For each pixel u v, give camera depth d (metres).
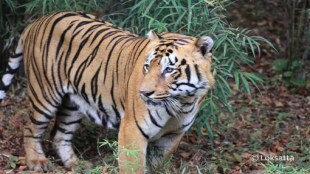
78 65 10.23
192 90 8.87
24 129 11.05
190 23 10.40
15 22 13.88
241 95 14.95
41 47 10.57
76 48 10.27
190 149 11.76
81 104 10.48
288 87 15.60
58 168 10.88
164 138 9.90
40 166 10.80
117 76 9.77
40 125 10.84
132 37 10.00
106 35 10.16
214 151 11.57
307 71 15.97
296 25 15.70
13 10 12.98
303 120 13.73
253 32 17.92
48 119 10.83
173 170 10.20
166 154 9.96
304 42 15.59
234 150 11.80
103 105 10.07
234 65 11.49
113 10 12.09
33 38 10.75
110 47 9.99
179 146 11.84
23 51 11.10
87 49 10.19
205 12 10.75
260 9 19.58
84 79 10.17
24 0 13.61
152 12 11.20
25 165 10.97
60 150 11.07
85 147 11.74
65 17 10.62
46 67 10.52
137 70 9.27
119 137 9.48
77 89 10.33
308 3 14.98
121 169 9.36
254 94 15.09
